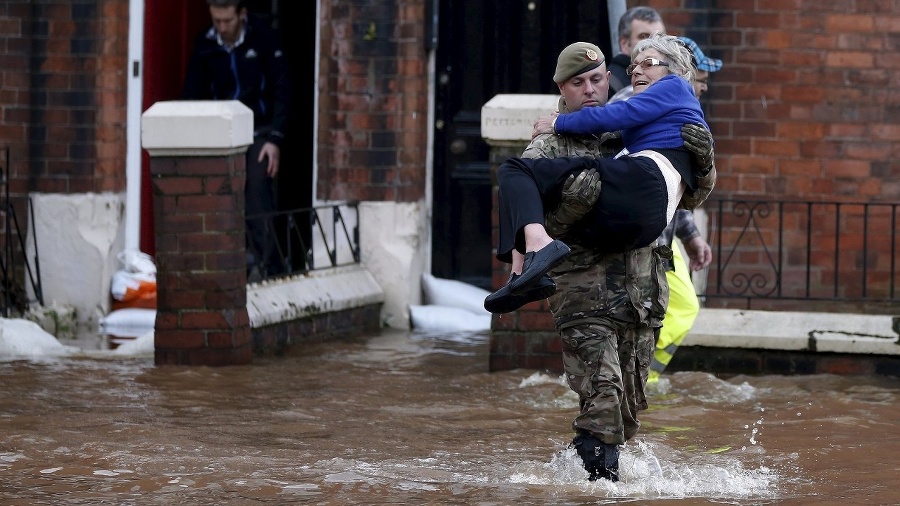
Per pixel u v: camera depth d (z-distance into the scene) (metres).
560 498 20.56
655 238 21.36
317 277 38.81
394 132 40.59
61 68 41.00
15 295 39.69
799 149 39.31
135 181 41.69
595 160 21.12
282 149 44.00
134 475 22.28
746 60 39.22
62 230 41.03
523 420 27.41
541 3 42.03
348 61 40.59
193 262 33.38
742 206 39.50
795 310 37.44
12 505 20.30
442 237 42.69
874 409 28.55
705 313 33.38
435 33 40.72
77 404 28.66
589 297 21.55
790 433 26.16
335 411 28.25
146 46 41.94
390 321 40.72
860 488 21.48
